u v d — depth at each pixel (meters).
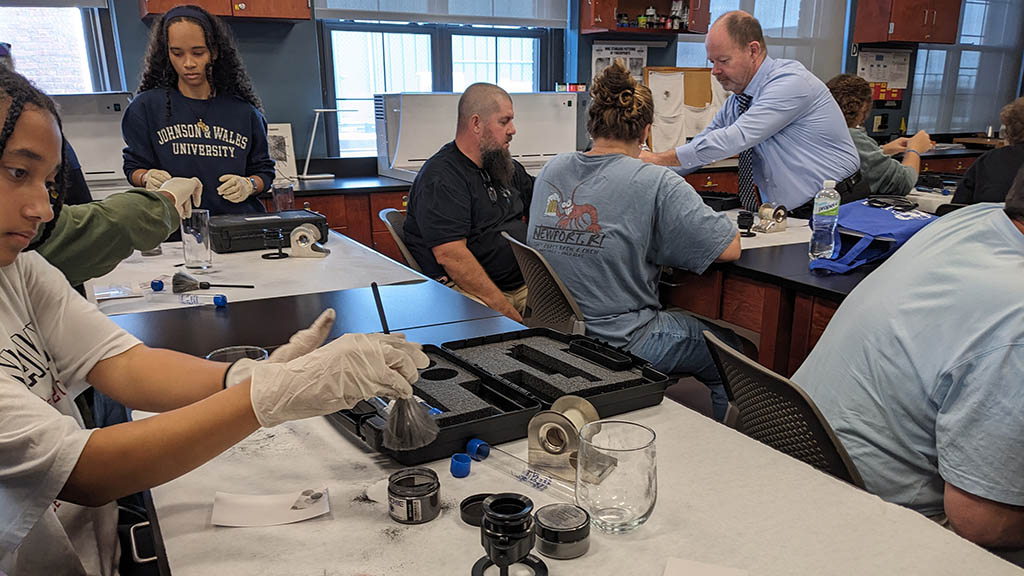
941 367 1.02
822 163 2.86
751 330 2.16
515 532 0.67
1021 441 0.92
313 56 4.33
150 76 2.50
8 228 0.74
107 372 0.99
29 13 3.71
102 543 0.99
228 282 1.91
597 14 4.80
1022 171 1.04
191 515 0.81
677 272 2.37
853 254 2.07
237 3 3.72
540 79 5.23
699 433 1.02
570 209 1.97
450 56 4.86
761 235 2.58
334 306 1.69
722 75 2.95
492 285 2.50
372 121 4.74
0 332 0.88
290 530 0.78
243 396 0.77
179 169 2.52
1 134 0.69
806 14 5.92
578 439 0.84
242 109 2.61
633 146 1.99
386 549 0.75
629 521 0.79
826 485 0.88
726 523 0.80
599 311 1.98
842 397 1.17
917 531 0.78
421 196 2.51
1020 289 0.96
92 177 3.68
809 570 0.71
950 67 6.60
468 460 0.91
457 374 1.14
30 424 0.71
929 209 3.17
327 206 3.87
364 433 0.96
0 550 0.72
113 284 1.86
